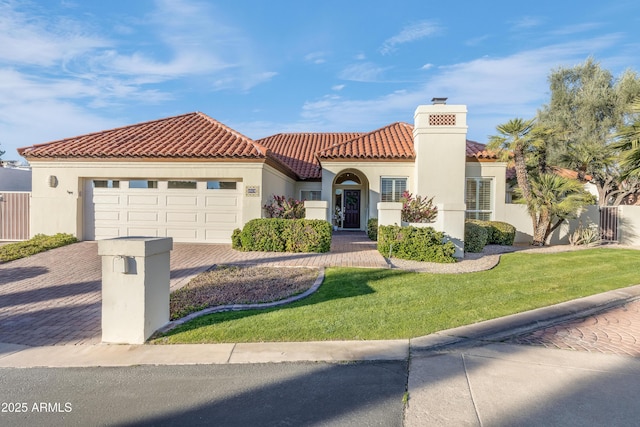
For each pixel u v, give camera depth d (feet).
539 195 53.31
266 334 18.35
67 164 48.32
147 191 48.88
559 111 85.51
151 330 18.20
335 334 18.38
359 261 36.29
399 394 12.94
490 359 15.76
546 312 21.79
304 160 79.25
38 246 42.34
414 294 25.55
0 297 25.52
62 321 20.84
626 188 79.10
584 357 15.99
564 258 41.60
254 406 12.20
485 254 43.37
